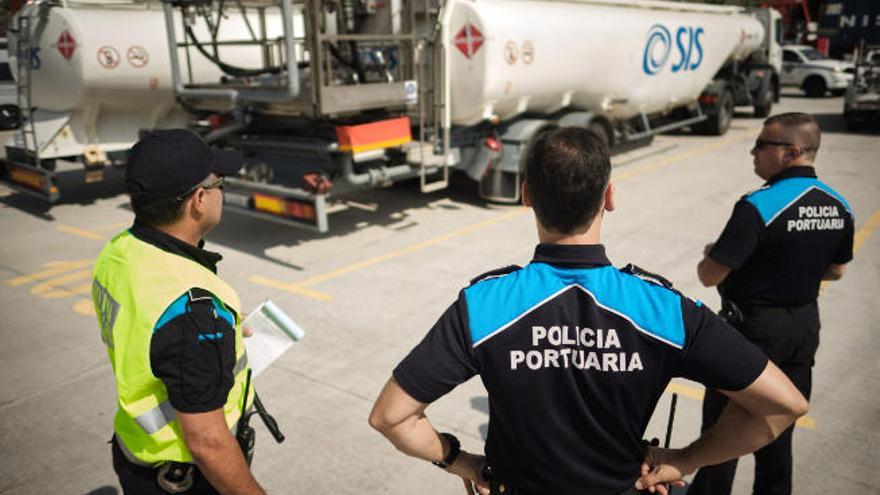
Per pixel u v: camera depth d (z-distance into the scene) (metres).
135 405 1.52
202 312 1.45
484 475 1.35
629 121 10.18
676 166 9.83
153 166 1.51
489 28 6.32
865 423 3.22
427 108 6.73
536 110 8.05
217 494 1.65
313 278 5.46
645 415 1.21
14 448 3.20
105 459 3.11
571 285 1.20
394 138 6.02
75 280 5.62
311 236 6.71
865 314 4.52
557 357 1.18
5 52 12.07
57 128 7.52
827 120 14.39
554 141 1.21
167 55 7.79
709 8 11.05
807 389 2.37
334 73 6.08
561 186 1.18
